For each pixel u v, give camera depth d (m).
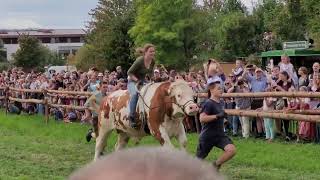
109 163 1.07
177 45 53.53
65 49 152.25
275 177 10.95
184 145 11.13
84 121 21.38
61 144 16.50
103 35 57.22
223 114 9.55
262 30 55.38
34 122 22.45
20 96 27.62
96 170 1.06
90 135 13.94
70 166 12.59
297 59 35.00
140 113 11.31
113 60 54.22
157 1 53.03
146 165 1.05
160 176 1.03
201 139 9.70
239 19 55.41
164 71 17.86
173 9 53.59
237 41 55.50
